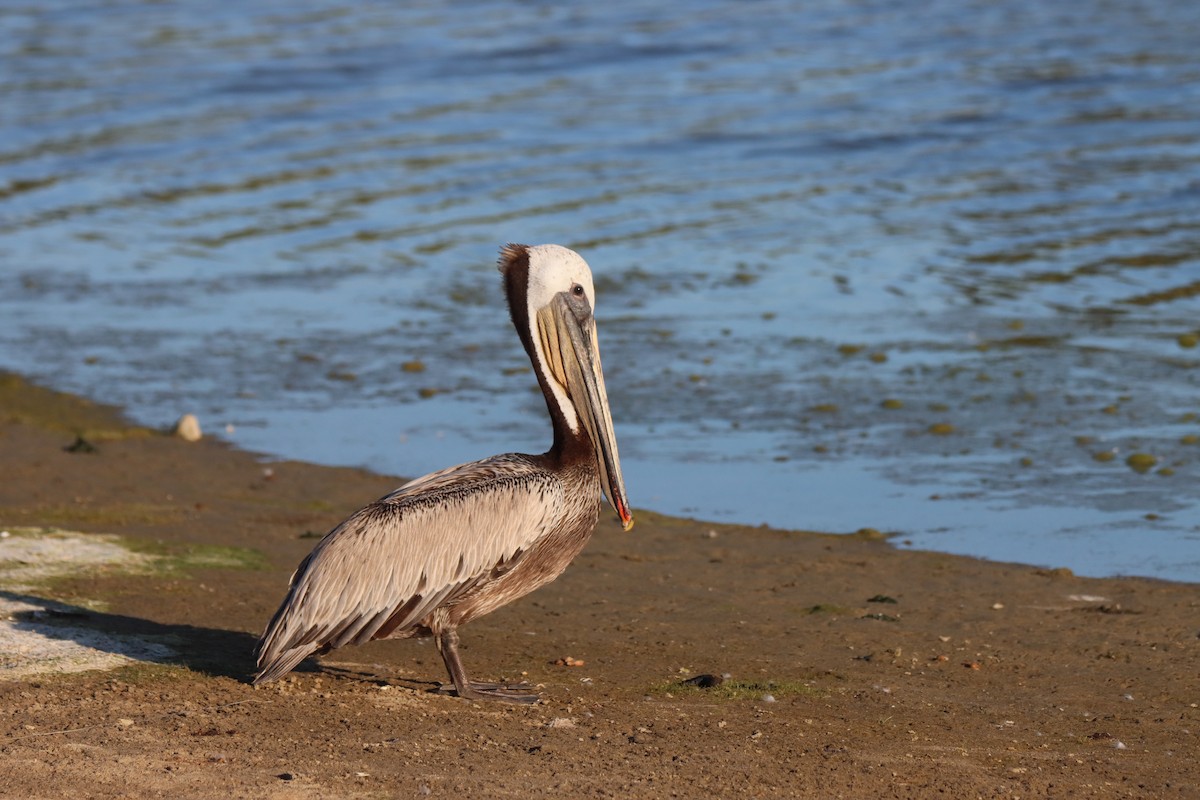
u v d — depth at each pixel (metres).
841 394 17.86
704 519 13.99
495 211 28.27
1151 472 14.84
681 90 38.78
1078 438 15.95
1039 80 37.50
